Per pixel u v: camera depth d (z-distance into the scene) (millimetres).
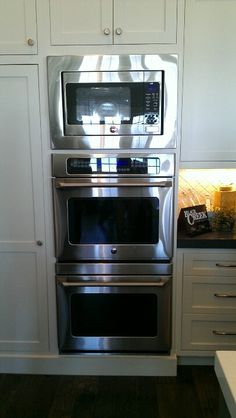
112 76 2078
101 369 2408
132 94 2096
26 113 2139
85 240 2244
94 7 2037
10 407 2129
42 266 2305
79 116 2123
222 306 2342
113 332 2357
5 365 2436
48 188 2213
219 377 857
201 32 2090
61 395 2227
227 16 2074
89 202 2191
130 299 2301
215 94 2162
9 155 2188
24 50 2074
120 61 2066
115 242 2238
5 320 2387
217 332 2373
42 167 2189
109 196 2172
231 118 2193
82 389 2279
